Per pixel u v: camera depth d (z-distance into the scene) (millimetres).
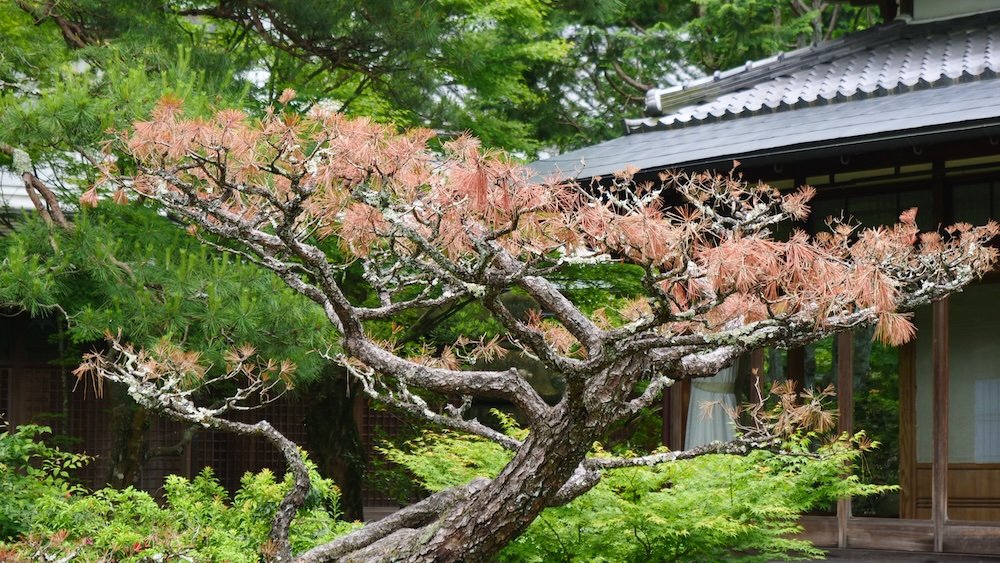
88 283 8258
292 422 14047
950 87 8977
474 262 4805
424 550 4914
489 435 5344
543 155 19328
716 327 5129
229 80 9102
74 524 6598
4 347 12938
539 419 4836
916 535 8047
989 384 8438
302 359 7781
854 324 4574
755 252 4055
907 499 8539
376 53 10672
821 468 6781
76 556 5273
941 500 7945
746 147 8234
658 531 6316
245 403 13609
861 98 9375
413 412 5379
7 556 5094
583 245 4500
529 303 11602
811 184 9102
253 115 9211
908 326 4273
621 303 10555
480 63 11688
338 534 6746
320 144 4418
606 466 5371
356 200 4758
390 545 5020
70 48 9914
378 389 12172
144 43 9234
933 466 8000
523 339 4527
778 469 7070
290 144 4414
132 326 7488
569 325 5137
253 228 4738
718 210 8156
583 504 6555
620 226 4082
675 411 9281
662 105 10422
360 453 12172
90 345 12555
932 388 8430
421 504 5309
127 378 4977
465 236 4613
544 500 4898
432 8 10867
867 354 8805
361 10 10359
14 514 7230
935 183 8492
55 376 13203
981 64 9383
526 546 6430
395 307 5078
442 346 12430
